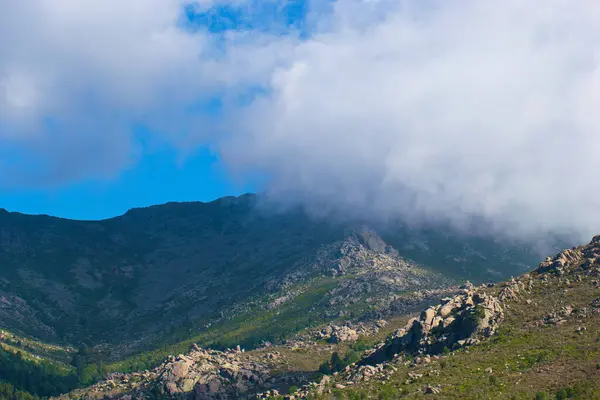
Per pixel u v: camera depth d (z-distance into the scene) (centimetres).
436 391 16975
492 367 17912
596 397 14850
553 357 17512
